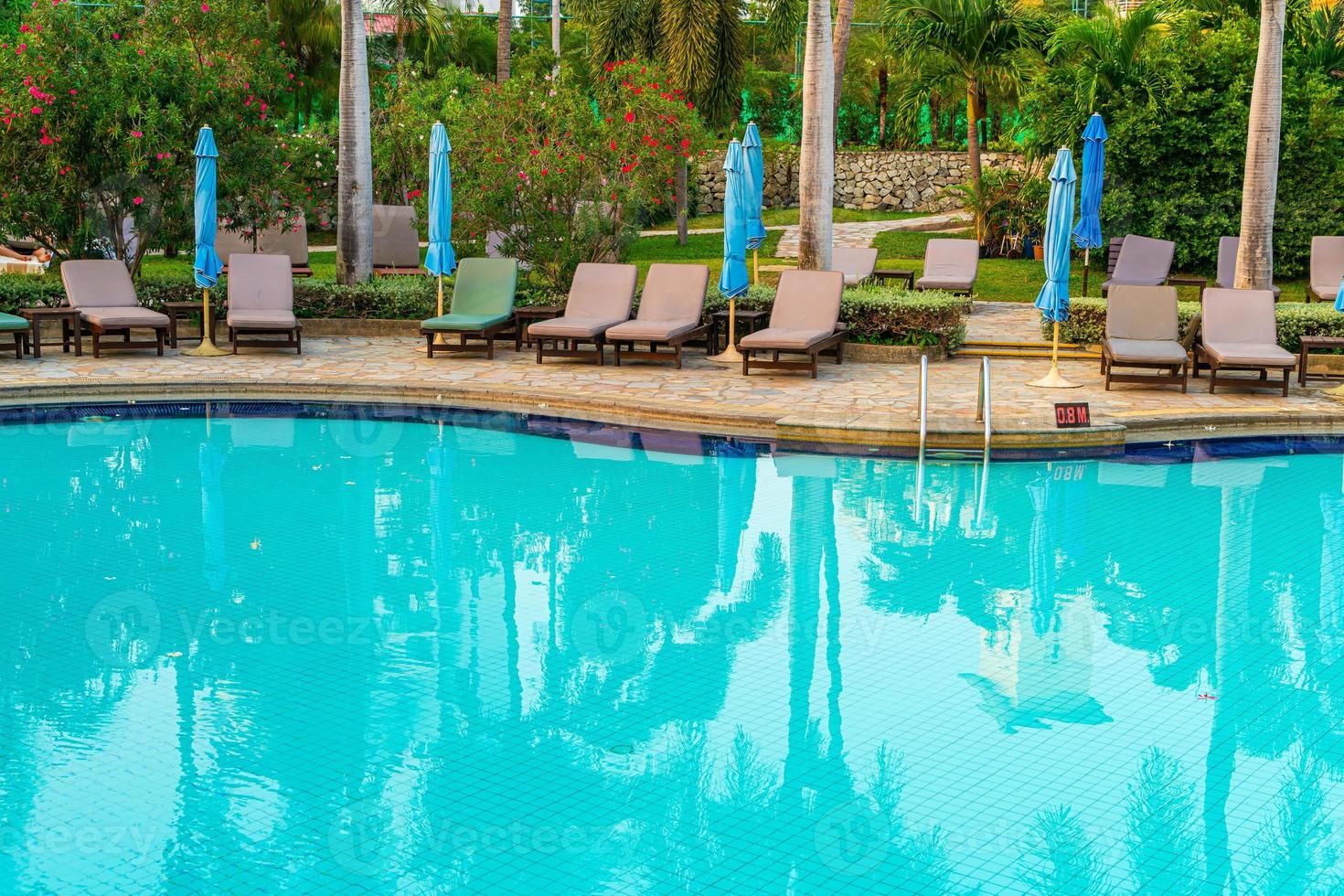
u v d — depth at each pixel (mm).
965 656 6570
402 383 13336
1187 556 8305
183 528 8828
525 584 7707
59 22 15891
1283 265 20656
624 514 9289
